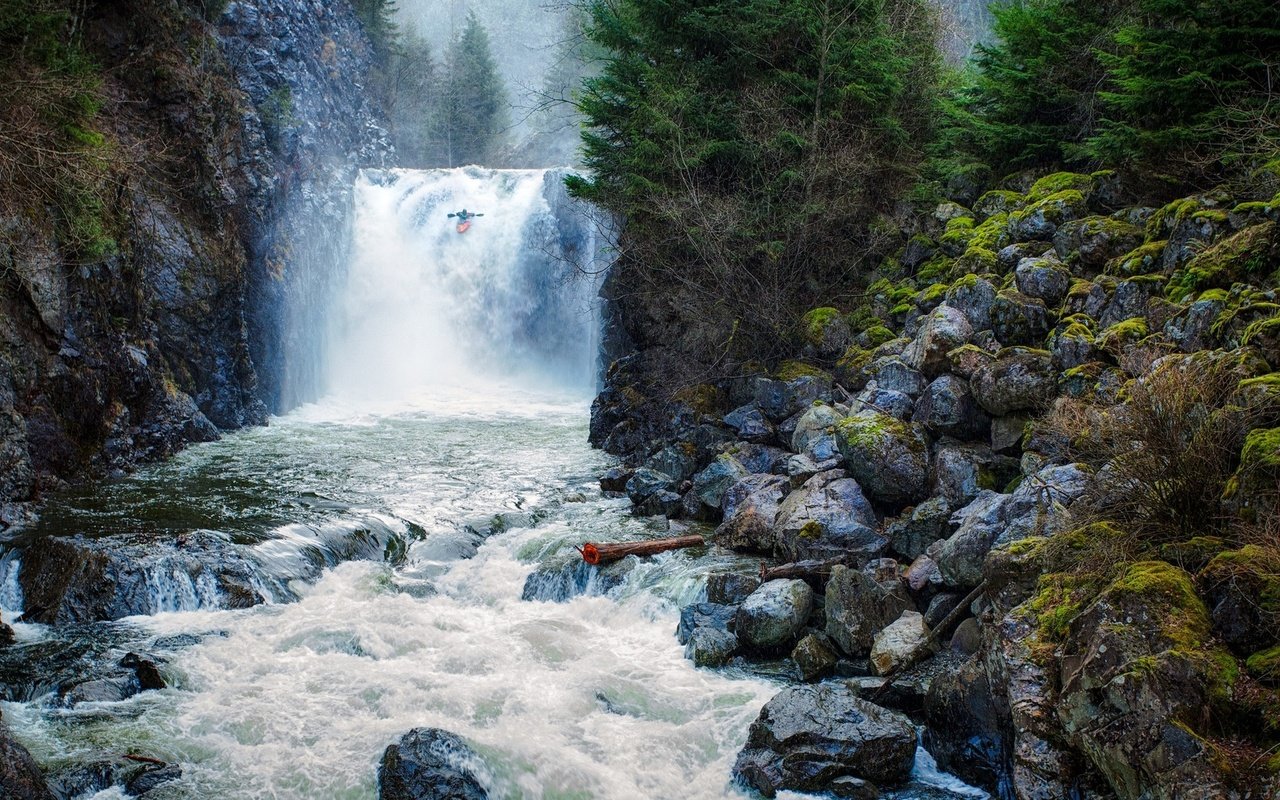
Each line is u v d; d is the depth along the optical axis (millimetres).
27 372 15945
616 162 20781
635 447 20359
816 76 19750
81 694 9586
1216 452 7965
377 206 34406
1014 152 17547
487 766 8344
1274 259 10484
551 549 14070
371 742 8930
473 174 35938
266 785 8289
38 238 16344
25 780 7535
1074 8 17000
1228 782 6098
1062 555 8523
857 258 18625
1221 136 12773
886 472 12609
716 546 13633
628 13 20984
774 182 19000
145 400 19172
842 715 8727
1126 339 11359
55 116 17125
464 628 11828
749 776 8445
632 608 12242
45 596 11984
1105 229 13344
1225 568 7223
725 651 10797
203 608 12141
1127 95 13734
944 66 21531
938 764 8773
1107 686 6824
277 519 14641
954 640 9922
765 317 18125
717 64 20469
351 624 11641
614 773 8594
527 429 24219
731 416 17109
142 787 8164
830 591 10703
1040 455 11320
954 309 14180
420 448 21266
